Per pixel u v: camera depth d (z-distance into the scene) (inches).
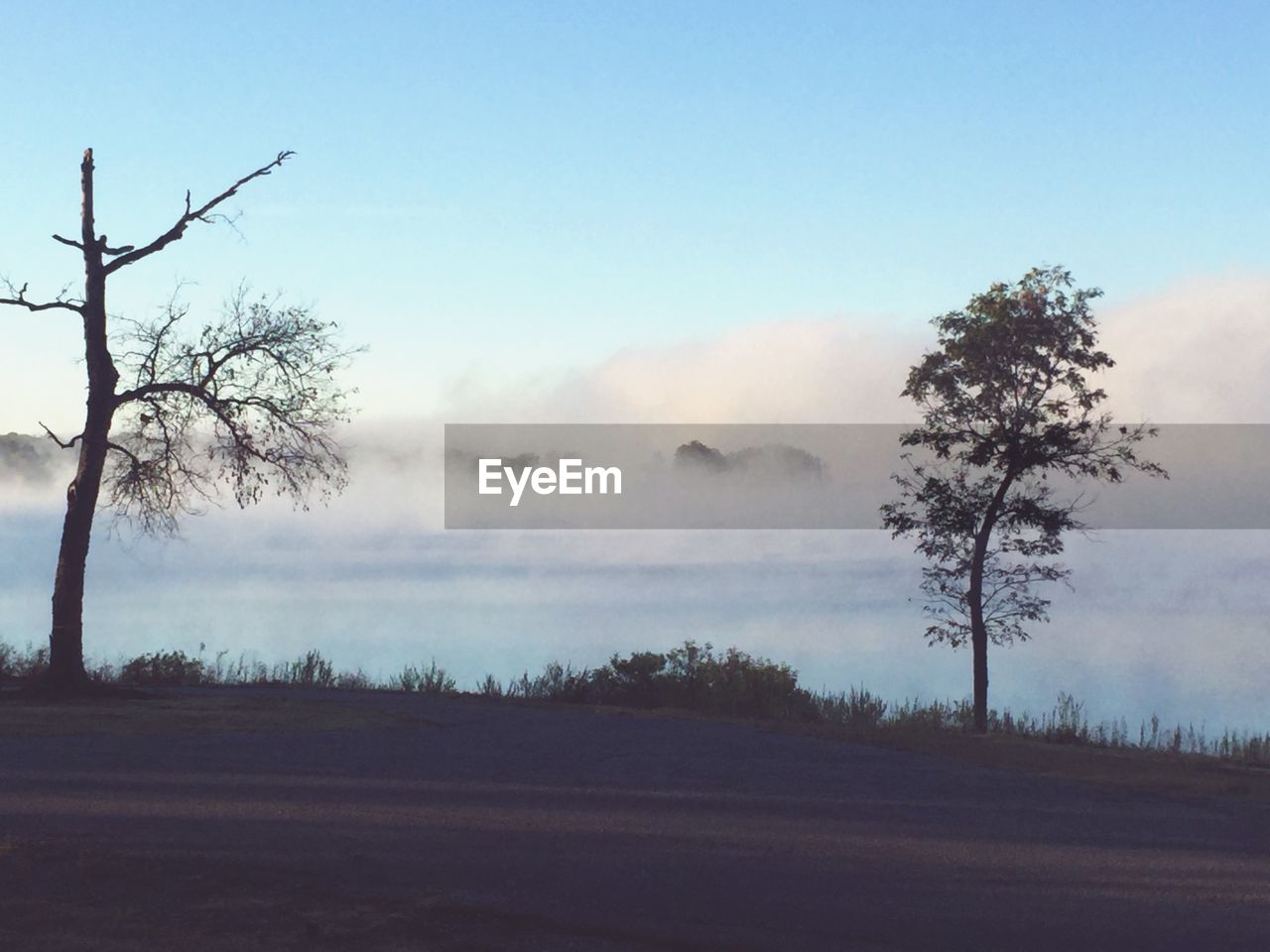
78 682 939.3
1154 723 1001.5
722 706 1075.3
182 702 913.5
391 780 572.1
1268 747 906.7
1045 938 327.9
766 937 323.3
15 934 308.8
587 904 351.3
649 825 474.6
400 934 316.8
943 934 329.7
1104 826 496.4
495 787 559.8
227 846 414.6
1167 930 336.8
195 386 1004.6
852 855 426.9
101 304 984.9
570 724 847.7
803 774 636.1
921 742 800.3
